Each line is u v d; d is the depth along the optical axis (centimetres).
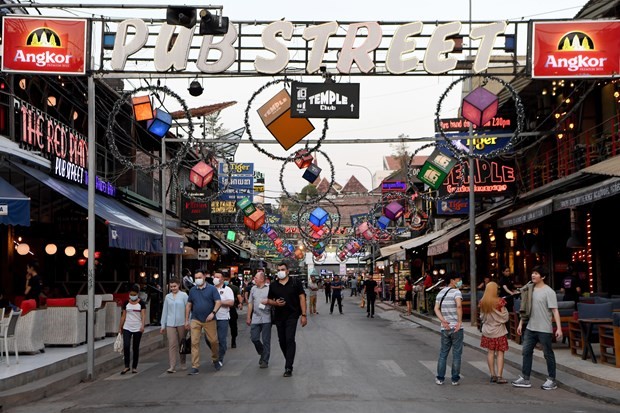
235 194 3656
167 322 1420
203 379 1309
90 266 1410
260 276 1471
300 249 5653
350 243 4953
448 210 3241
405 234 4428
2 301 1708
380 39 1469
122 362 1625
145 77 1474
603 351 1320
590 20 1455
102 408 1034
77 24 1452
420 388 1173
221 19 1321
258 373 1375
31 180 2016
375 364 1499
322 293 8906
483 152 2692
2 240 2123
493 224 2975
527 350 1182
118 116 2550
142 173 3053
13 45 1440
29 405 1087
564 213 2444
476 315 2453
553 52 1458
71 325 1638
